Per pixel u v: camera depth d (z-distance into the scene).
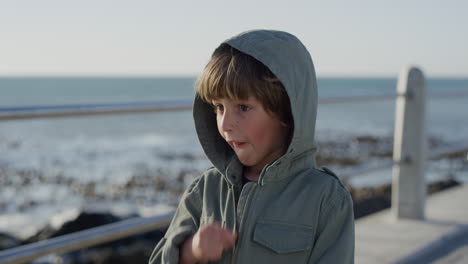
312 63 1.28
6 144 23.44
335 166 17.89
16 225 10.26
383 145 23.34
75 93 84.94
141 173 16.11
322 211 1.22
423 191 3.52
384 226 3.33
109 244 6.66
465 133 30.06
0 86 120.62
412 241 2.97
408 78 3.57
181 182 15.02
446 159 16.31
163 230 7.09
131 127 32.34
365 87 125.12
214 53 1.28
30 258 1.72
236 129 1.21
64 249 1.80
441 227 3.28
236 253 1.24
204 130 1.40
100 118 36.25
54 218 9.07
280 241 1.21
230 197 1.31
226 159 1.38
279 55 1.19
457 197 4.12
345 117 40.50
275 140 1.26
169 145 23.55
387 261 2.64
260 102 1.19
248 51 1.19
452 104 59.72
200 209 1.39
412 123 3.51
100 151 21.22
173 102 2.27
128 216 9.20
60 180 15.02
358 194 9.66
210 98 1.24
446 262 2.64
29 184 14.47
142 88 106.81
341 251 1.19
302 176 1.27
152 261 1.36
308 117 1.24
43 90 96.06
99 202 12.45
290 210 1.23
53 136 27.45
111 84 133.88
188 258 1.20
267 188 1.26
